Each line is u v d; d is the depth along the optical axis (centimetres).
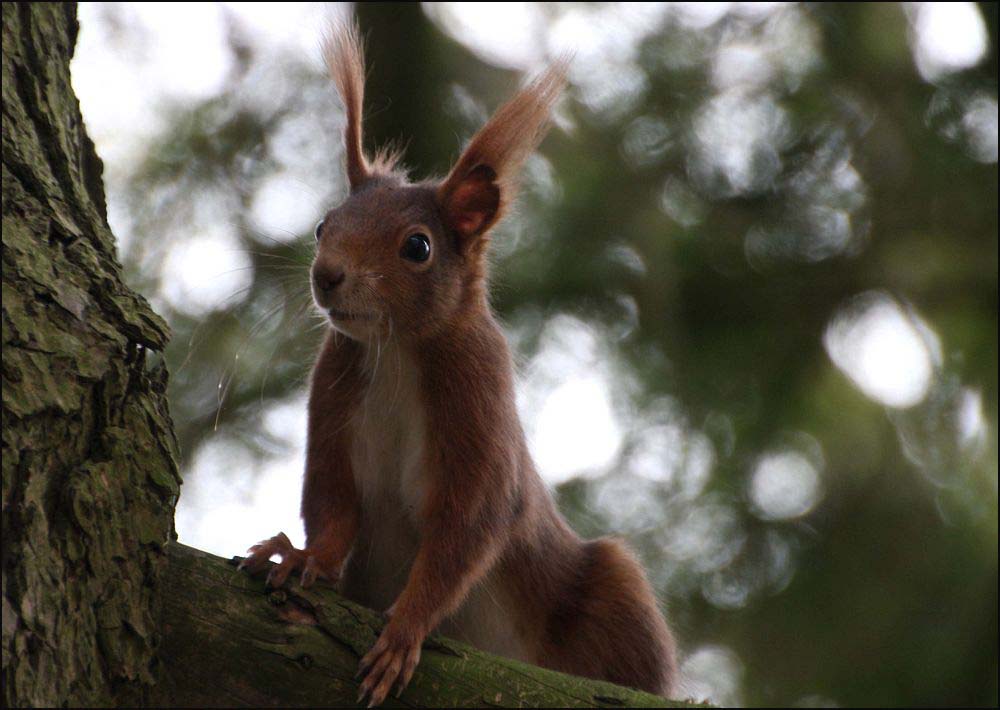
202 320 1255
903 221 1405
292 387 1252
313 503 741
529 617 818
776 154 1384
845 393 1409
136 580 518
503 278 1311
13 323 520
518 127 779
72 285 554
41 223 564
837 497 1390
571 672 834
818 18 1412
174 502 557
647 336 1352
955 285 1395
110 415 540
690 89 1367
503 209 775
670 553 1305
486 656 570
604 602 840
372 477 756
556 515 854
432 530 712
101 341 546
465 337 749
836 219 1412
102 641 500
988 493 1368
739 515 1327
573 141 1365
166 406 590
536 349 1308
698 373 1363
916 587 1370
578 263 1325
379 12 1398
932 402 1405
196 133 1327
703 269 1399
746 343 1399
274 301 1216
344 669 543
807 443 1395
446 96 1398
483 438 728
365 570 778
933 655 1345
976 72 1410
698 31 1395
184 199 1292
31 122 613
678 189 1381
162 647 521
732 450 1347
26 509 494
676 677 887
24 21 632
